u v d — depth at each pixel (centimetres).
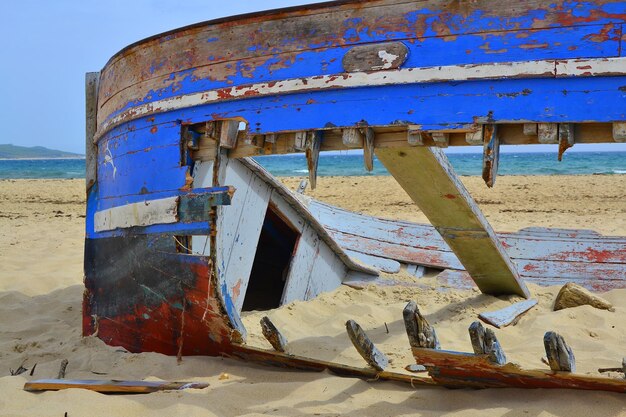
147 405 409
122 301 578
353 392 438
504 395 414
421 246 877
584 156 7281
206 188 485
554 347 380
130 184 555
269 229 796
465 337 588
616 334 573
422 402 417
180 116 502
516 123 393
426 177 545
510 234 868
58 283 827
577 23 378
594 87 373
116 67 576
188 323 522
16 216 1541
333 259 776
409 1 414
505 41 392
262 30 458
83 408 398
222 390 437
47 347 587
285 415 391
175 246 509
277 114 451
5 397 424
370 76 420
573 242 843
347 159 7438
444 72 402
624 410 374
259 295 823
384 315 661
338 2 431
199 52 487
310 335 597
